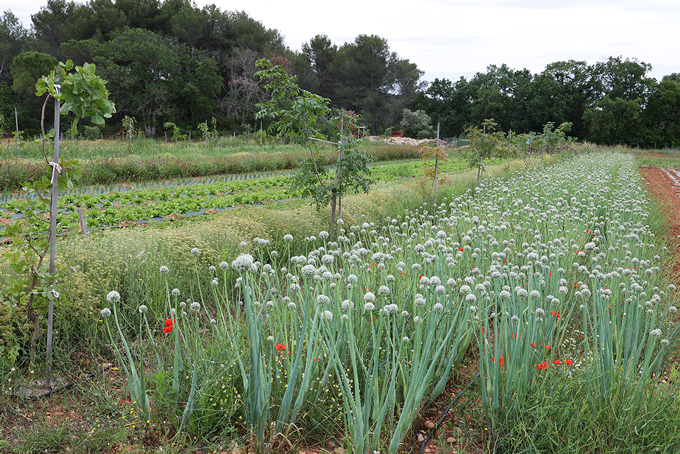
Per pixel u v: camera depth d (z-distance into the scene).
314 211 9.95
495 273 4.02
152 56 55.12
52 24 67.00
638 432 3.23
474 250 5.41
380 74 74.31
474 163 17.08
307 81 69.19
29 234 4.09
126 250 6.15
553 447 3.23
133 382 3.43
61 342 4.43
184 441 3.20
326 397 3.63
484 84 76.62
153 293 5.42
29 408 3.69
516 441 3.28
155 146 33.62
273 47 69.56
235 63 61.97
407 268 5.54
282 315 4.11
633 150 57.91
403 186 14.91
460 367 4.46
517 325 3.79
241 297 5.96
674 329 4.75
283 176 21.50
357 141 9.09
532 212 9.02
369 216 10.31
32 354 4.12
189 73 58.47
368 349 4.10
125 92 54.22
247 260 3.13
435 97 82.12
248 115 61.53
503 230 7.20
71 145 28.38
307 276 3.32
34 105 54.88
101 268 5.52
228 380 3.50
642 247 7.05
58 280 4.33
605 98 67.25
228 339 3.77
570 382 3.57
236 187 17.22
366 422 3.11
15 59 53.12
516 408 3.40
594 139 68.62
